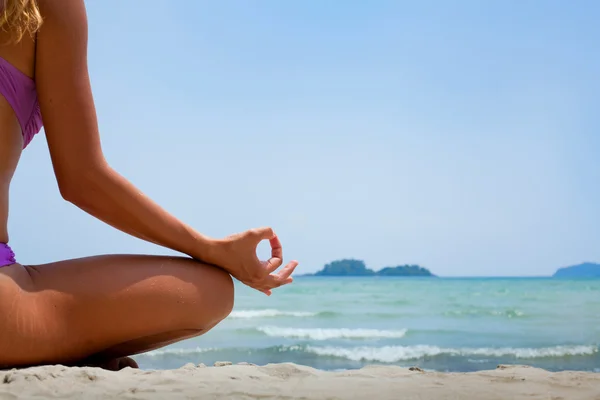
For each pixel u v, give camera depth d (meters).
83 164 2.03
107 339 2.04
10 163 2.02
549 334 11.80
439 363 7.61
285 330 12.52
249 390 1.75
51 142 2.05
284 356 8.23
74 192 2.09
